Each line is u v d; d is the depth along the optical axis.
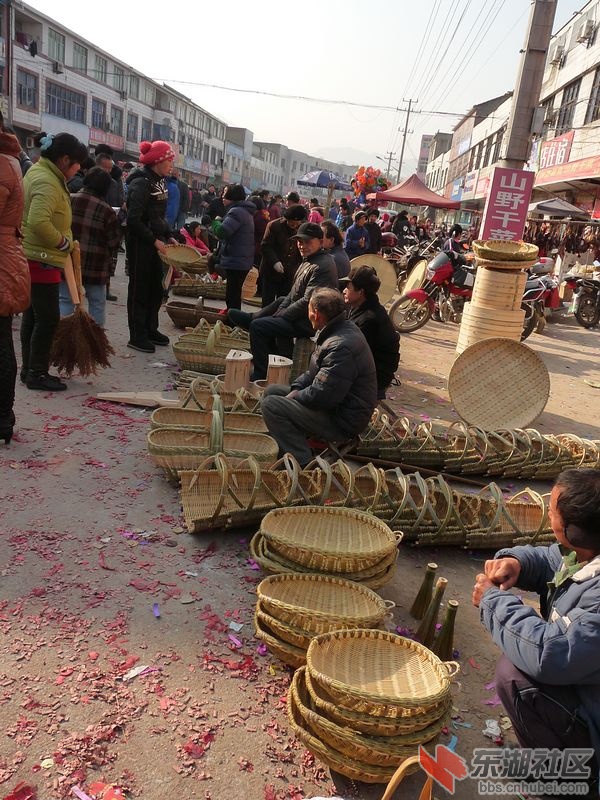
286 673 2.67
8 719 2.26
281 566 2.99
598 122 19.50
